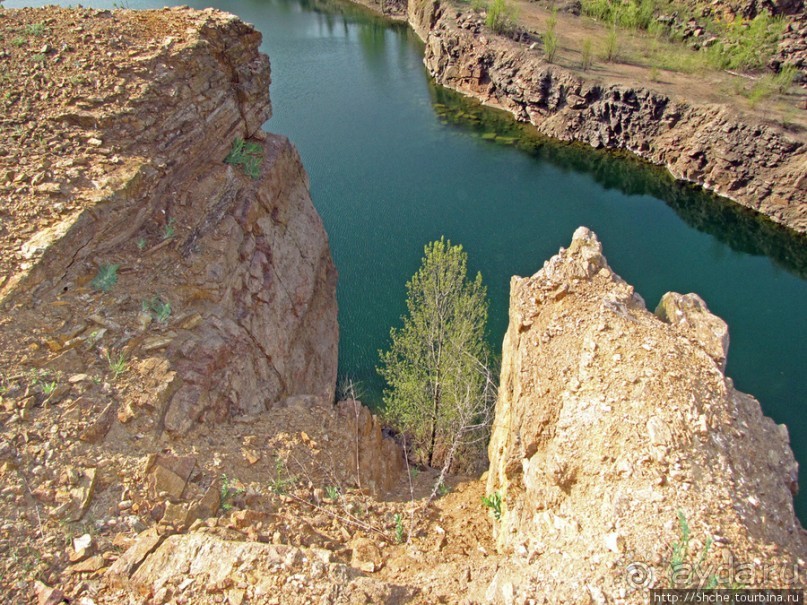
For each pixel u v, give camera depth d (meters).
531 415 11.35
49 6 18.78
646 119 41.78
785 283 31.88
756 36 43.72
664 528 8.29
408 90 55.16
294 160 20.61
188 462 10.72
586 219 36.88
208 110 16.45
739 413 10.23
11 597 8.07
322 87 55.25
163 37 16.80
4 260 11.81
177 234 14.53
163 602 8.26
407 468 16.70
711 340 11.54
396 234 35.00
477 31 53.47
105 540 9.04
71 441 10.02
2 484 9.14
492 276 31.62
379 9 79.12
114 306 12.59
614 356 10.94
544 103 47.28
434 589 8.89
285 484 11.73
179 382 12.12
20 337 11.12
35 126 14.20
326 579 8.67
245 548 9.03
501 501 12.54
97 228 12.94
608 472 9.36
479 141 46.00
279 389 16.09
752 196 36.44
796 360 26.70
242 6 80.75
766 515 8.78
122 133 14.42
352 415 15.42
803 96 40.09
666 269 32.94
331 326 22.36
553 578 8.36
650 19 53.25
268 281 17.05
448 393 19.05
